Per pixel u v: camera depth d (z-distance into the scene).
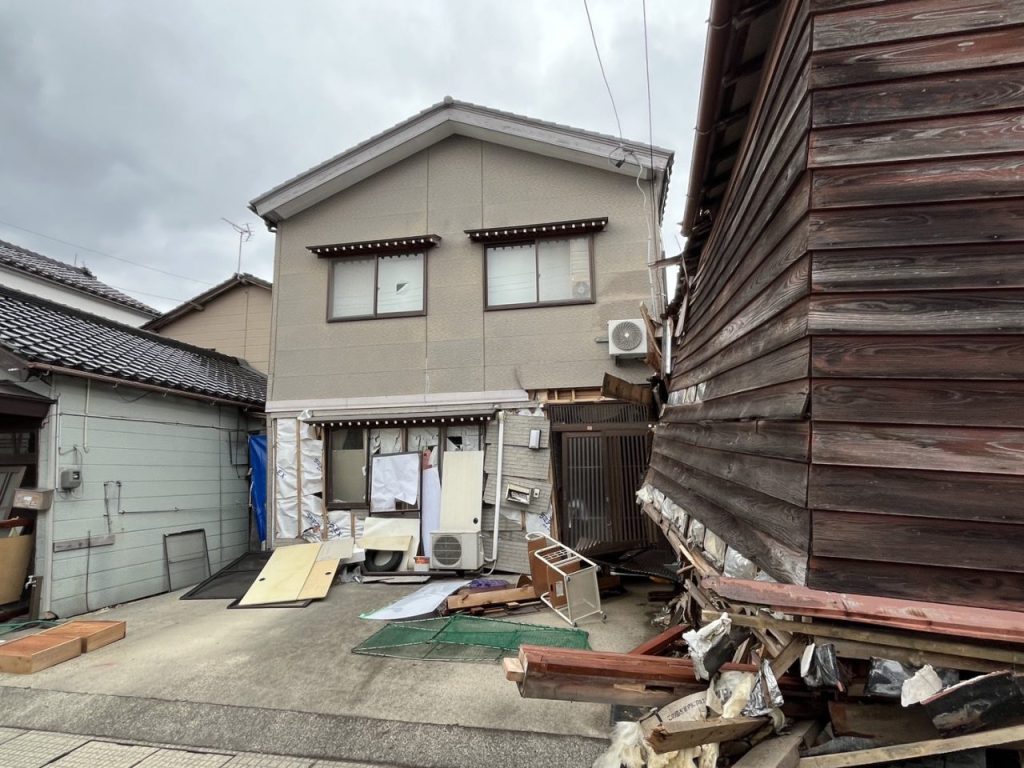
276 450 8.31
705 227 4.18
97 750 3.32
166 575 7.67
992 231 1.79
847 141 1.94
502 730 3.29
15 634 5.45
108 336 8.86
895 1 1.95
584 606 5.38
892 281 1.86
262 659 4.59
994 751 1.77
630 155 7.60
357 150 8.27
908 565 1.72
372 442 8.11
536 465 7.41
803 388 1.94
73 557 6.40
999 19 1.85
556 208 8.05
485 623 5.29
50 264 13.55
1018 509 1.66
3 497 6.41
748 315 2.81
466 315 8.02
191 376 8.93
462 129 8.27
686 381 4.91
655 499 5.05
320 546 7.49
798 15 2.13
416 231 8.37
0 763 3.21
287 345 8.46
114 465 7.07
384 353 8.18
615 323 7.41
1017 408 1.71
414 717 3.50
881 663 1.71
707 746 1.93
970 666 1.62
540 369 7.76
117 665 4.54
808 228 1.95
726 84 2.70
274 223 8.75
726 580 1.84
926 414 1.78
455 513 7.51
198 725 3.55
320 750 3.23
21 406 6.06
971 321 1.78
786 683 2.03
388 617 5.61
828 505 1.80
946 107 1.87
